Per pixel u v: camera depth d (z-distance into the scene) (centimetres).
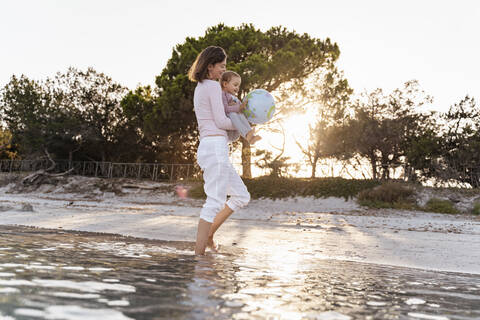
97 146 2883
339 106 2216
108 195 2077
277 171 2017
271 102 311
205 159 303
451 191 1594
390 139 2269
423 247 479
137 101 2325
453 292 188
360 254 399
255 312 121
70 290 133
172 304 123
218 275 190
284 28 2256
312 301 145
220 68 322
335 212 1391
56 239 339
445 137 2122
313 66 2150
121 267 196
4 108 2628
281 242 485
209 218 295
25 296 120
